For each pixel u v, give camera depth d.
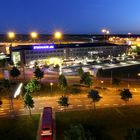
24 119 88.75
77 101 109.19
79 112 94.25
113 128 79.06
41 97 115.69
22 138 74.19
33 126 82.12
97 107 100.38
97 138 72.62
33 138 73.75
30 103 91.44
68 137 57.62
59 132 76.94
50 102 108.38
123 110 96.06
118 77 170.62
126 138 56.69
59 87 128.88
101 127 79.88
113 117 88.44
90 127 79.62
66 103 95.12
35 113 94.69
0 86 127.75
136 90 130.75
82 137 56.66
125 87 137.75
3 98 114.12
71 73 176.50
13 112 95.38
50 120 77.25
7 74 136.88
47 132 71.44
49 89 127.44
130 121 84.56
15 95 113.75
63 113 93.50
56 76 162.88
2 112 97.19
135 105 102.69
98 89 129.75
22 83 138.12
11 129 80.50
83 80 134.12
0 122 86.62
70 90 126.31
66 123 83.56
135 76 175.75
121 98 104.56
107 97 115.12
